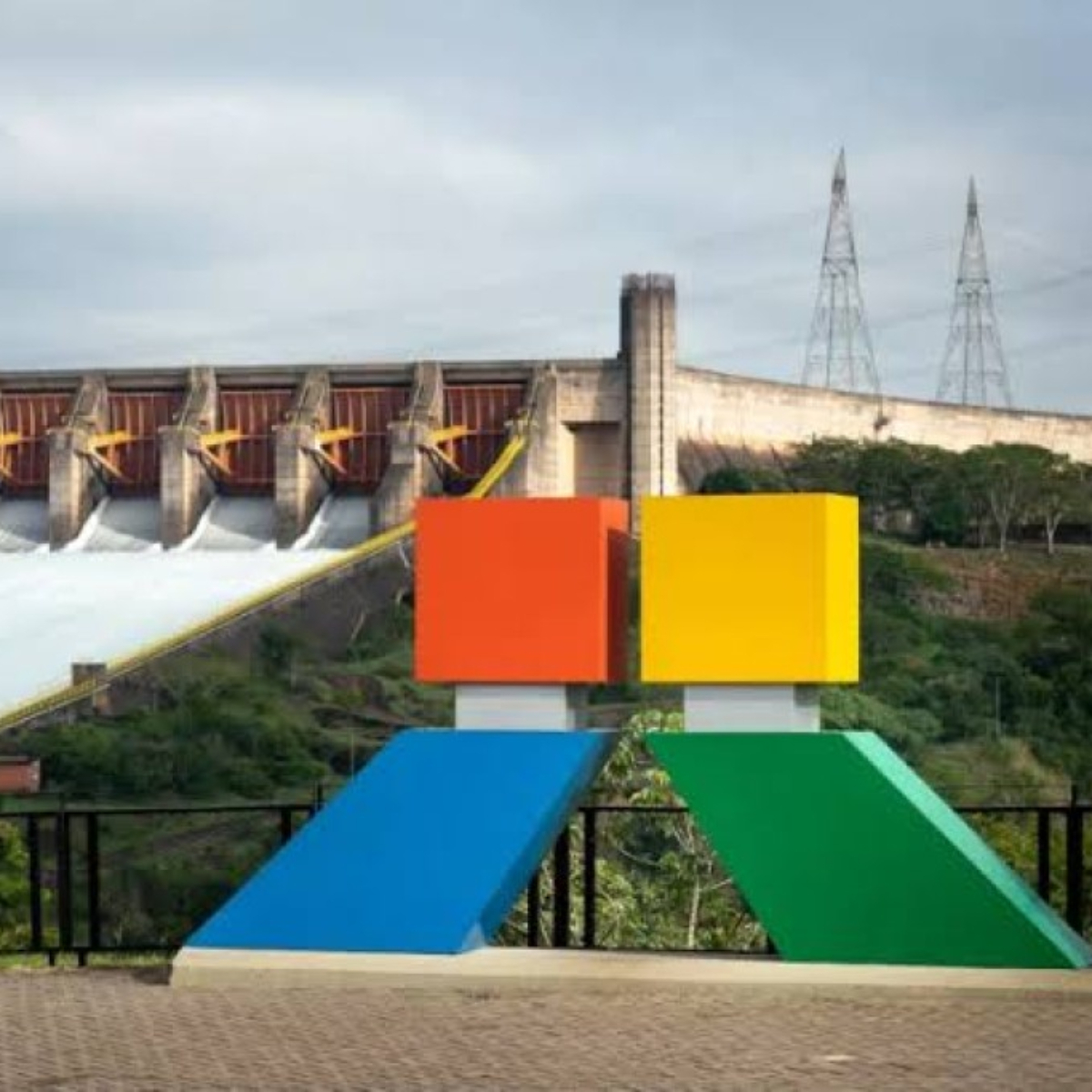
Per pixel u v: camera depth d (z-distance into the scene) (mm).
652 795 94188
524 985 46344
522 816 48281
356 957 47531
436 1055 39812
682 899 94188
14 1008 45594
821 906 46812
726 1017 43281
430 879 48094
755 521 48469
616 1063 38844
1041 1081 37094
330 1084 37500
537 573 49625
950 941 46312
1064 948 45938
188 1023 43500
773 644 48250
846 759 47188
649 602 48875
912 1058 39031
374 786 48969
